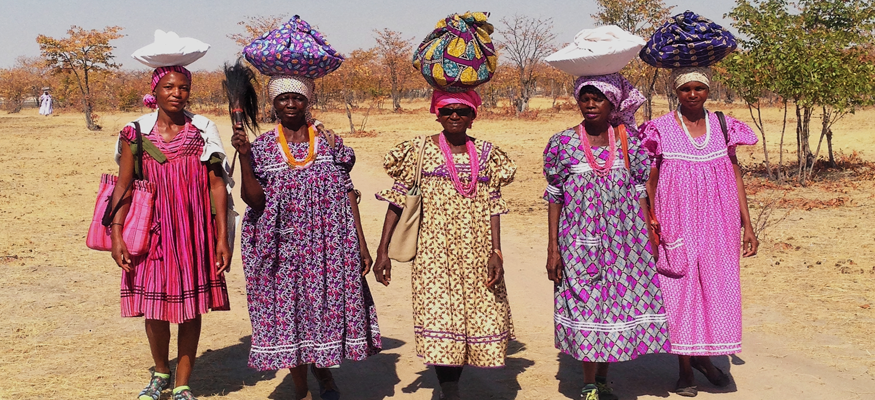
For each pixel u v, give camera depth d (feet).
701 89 15.26
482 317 14.57
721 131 15.46
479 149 14.58
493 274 14.46
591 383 14.90
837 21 50.96
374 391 16.28
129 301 14.33
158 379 15.30
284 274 14.17
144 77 242.78
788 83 43.68
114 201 13.97
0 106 210.59
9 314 21.68
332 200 14.34
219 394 15.88
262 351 14.16
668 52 15.10
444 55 13.85
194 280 14.38
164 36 14.23
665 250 15.38
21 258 28.81
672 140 15.34
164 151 14.23
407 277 26.58
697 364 16.51
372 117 143.43
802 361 17.47
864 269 24.99
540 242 31.89
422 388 16.42
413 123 121.70
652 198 15.53
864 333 19.17
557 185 14.74
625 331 14.34
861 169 48.93
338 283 14.32
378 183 51.06
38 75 261.03
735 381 16.48
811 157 48.85
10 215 38.63
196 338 14.85
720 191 15.33
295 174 14.23
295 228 14.17
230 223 15.14
